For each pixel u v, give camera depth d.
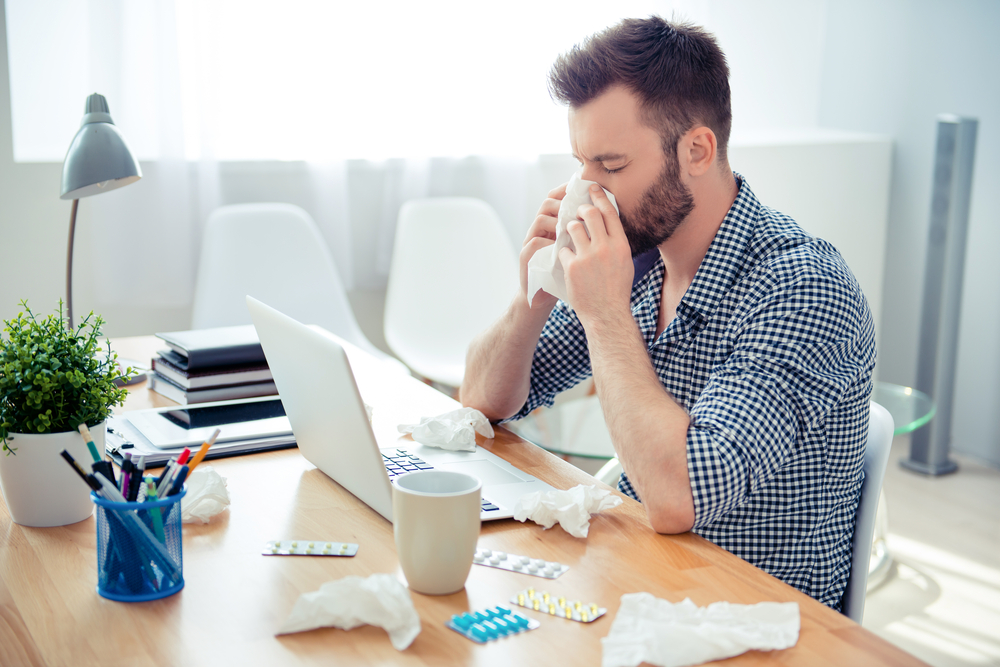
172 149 2.41
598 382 1.00
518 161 2.85
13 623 0.70
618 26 1.06
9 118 2.25
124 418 1.18
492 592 0.76
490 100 2.80
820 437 1.01
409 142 2.73
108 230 2.39
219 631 0.69
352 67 2.63
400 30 2.66
